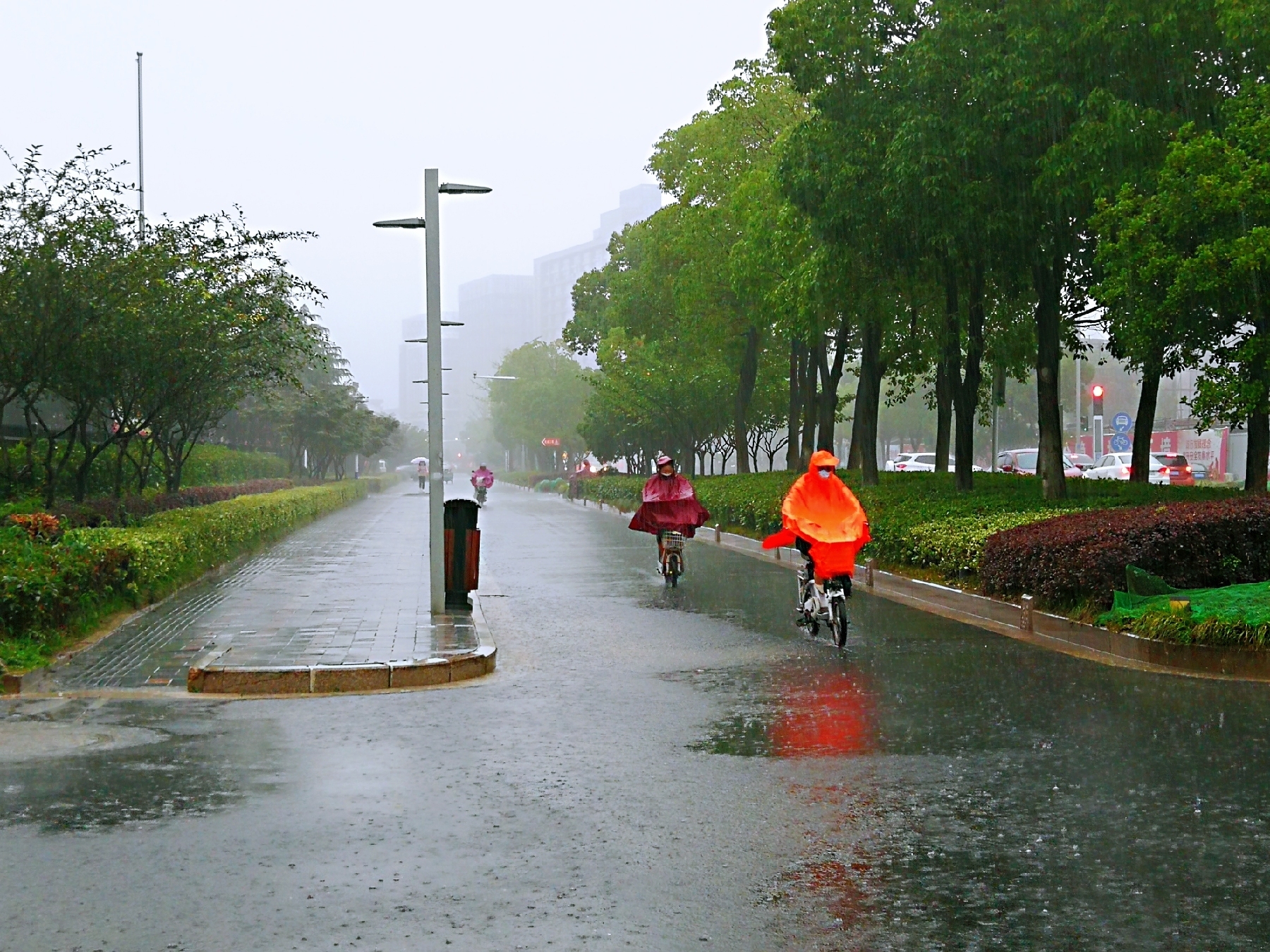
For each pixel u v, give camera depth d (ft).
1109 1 60.23
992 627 46.11
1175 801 21.67
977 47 64.13
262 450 223.92
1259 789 22.41
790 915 16.48
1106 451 218.59
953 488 85.61
